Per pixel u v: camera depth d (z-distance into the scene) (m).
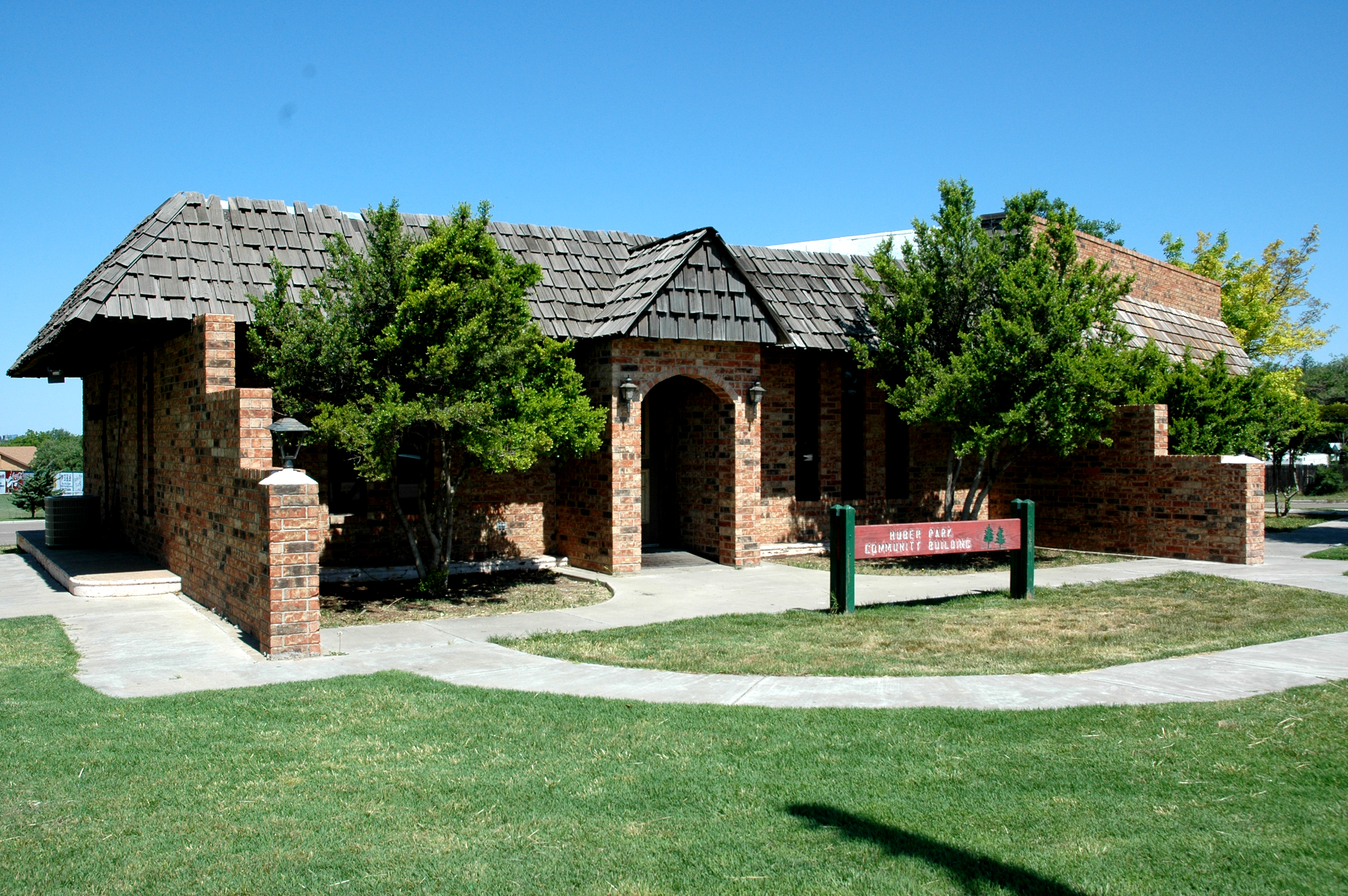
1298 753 5.80
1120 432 17.34
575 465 15.44
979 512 16.95
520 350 11.39
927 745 6.07
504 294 11.31
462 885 4.17
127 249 12.71
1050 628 10.34
